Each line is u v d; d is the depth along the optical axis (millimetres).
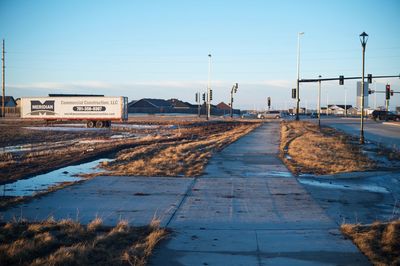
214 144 30734
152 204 11727
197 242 8141
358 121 79625
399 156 22938
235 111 173250
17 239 8102
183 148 26281
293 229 9156
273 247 7824
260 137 37781
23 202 11836
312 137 36344
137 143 32750
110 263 6812
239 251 7582
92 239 8180
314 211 10945
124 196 12766
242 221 9922
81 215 10383
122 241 8047
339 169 18078
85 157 23172
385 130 50094
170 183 15055
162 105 155250
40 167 19578
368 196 13062
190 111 146375
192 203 11883
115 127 60531
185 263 6938
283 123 65000
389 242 7742
